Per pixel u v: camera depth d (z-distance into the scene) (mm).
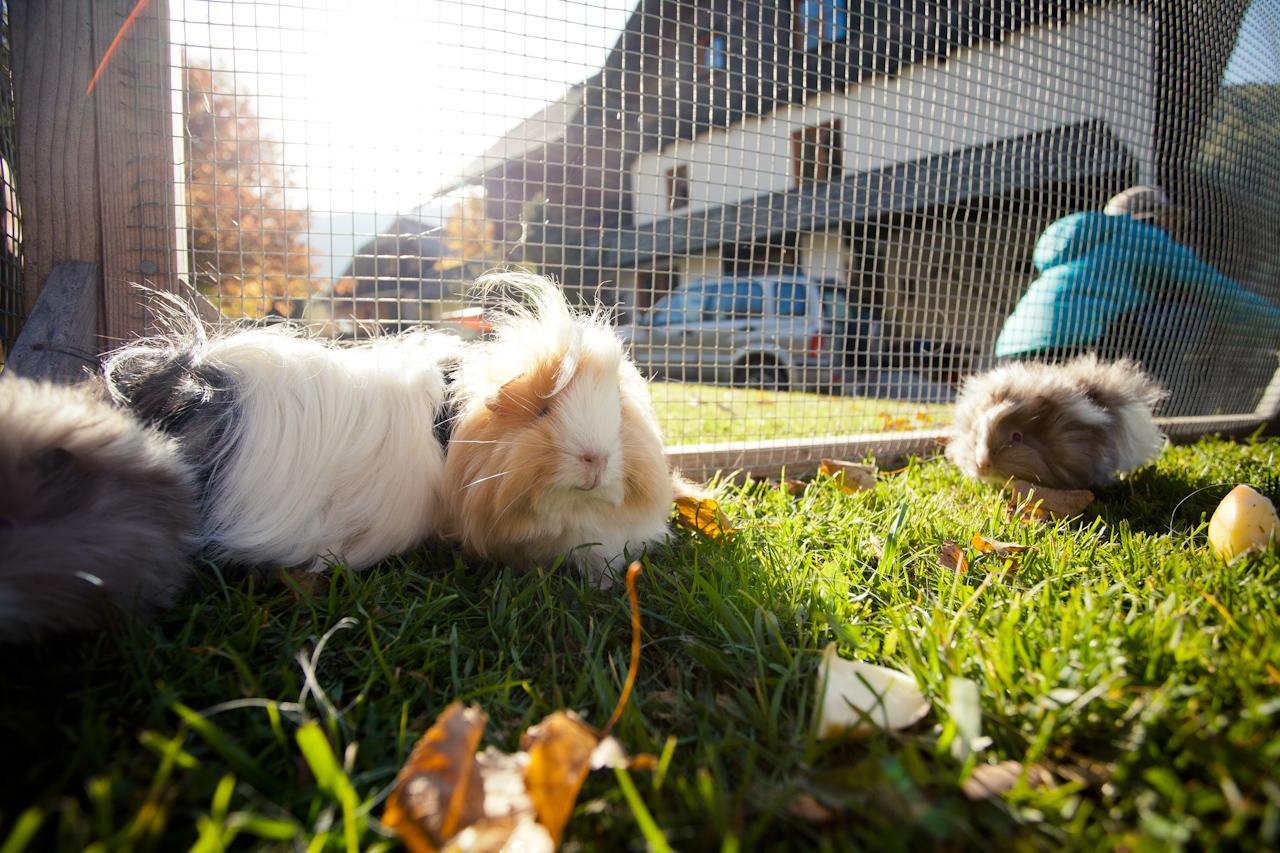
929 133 1029
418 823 218
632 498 465
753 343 1871
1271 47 1315
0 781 241
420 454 465
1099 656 295
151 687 295
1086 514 629
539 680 332
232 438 432
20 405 319
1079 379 758
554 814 220
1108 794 244
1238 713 263
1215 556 435
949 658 310
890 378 1030
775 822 238
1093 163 1170
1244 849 208
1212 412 1212
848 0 945
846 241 1871
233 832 205
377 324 642
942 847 219
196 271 583
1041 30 1069
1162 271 1098
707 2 1839
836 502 603
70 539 298
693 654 344
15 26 512
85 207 528
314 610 372
